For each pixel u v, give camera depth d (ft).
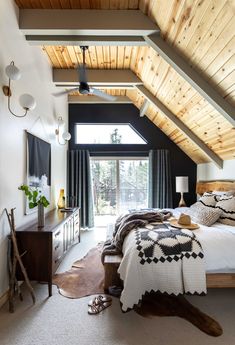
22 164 9.93
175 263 7.55
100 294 8.98
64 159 18.24
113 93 18.67
